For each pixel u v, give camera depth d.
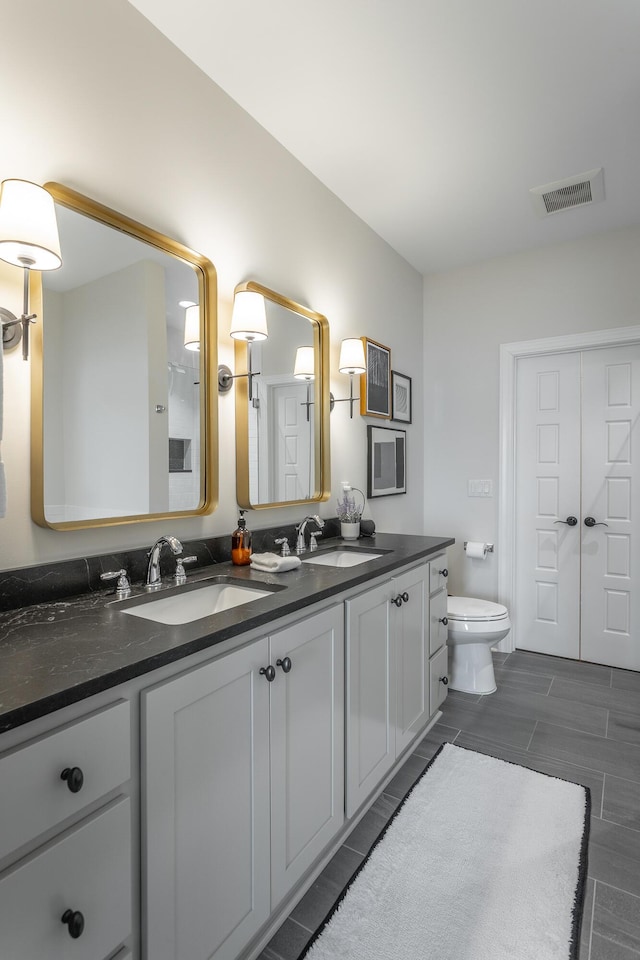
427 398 3.64
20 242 1.09
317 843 1.44
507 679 2.89
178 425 1.68
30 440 1.28
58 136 1.32
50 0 1.30
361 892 1.39
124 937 0.87
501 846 1.56
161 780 0.94
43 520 1.28
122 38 1.49
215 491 1.78
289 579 1.57
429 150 2.22
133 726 0.89
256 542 2.01
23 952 0.72
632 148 2.21
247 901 1.16
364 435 2.87
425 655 2.26
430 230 2.96
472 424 3.48
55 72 1.32
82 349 1.39
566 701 2.60
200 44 1.65
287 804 1.30
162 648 0.94
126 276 1.51
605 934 1.25
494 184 2.48
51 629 1.07
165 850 0.94
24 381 1.27
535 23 1.58
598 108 1.96
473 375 3.47
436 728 2.32
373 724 1.76
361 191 2.54
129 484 1.52
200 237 1.76
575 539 3.21
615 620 3.08
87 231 1.40
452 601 2.90
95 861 0.82
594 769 1.97
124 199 1.50
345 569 1.74
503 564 3.35
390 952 1.21
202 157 1.77
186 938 0.99
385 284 3.09
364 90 1.86
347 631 1.59
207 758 1.04
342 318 2.63
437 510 3.62
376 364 2.93
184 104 1.69
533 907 1.33
